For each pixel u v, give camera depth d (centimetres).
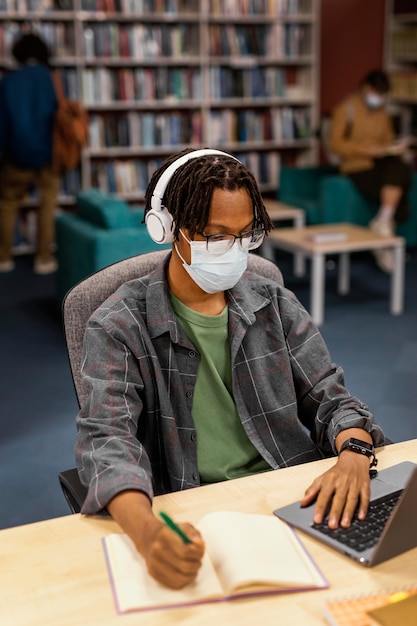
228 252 145
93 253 427
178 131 676
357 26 742
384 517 126
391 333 463
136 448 139
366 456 143
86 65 644
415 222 645
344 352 431
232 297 158
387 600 104
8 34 611
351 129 631
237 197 142
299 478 140
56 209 667
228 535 116
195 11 658
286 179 662
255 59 686
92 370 147
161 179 149
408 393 374
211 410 157
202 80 671
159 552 108
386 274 601
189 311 155
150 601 105
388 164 611
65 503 282
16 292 558
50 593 109
